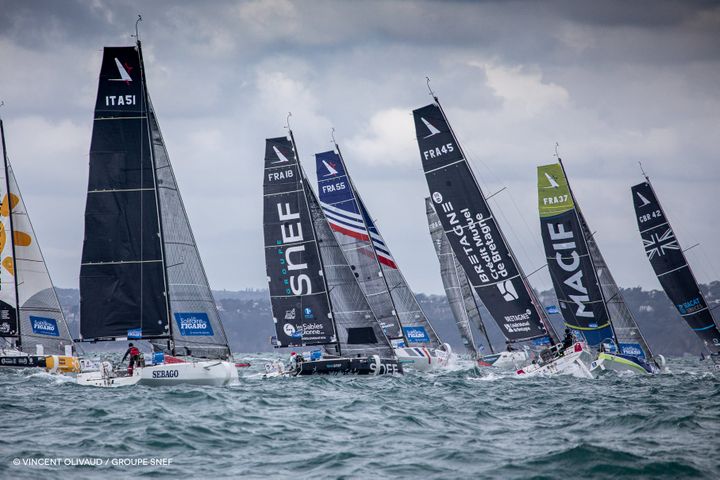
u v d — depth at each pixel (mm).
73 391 82688
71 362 117438
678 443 56344
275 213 110000
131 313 86188
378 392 87750
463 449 54656
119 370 87500
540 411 73688
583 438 58531
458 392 90000
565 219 124500
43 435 58625
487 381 105750
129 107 86375
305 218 109375
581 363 109188
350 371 106000
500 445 56344
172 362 85562
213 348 87750
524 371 114250
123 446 55344
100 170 86000
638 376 116062
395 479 47688
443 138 114688
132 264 86250
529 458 51531
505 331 115688
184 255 87125
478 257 115188
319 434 60500
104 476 48156
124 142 86312
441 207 115812
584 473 48562
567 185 124250
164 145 87375
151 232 86375
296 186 109688
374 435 60250
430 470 49438
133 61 86562
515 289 114000
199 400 74500
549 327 114000
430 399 82375
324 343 109188
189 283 87062
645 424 63438
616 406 76500
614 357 118000
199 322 87125
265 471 49625
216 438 58281
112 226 86125
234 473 49156
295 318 109688
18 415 66500
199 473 49094
